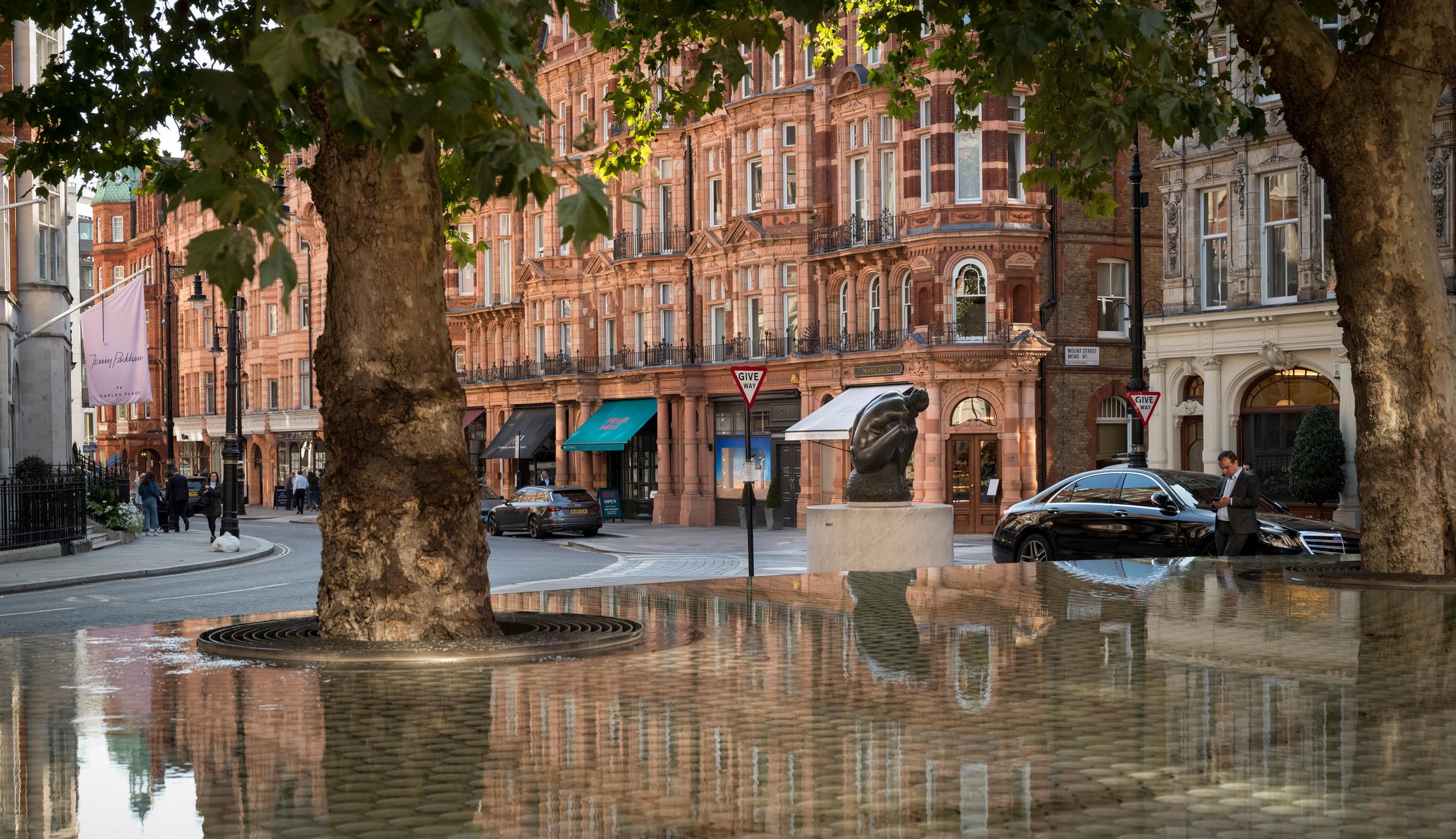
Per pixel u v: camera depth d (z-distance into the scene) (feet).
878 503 58.08
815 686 17.35
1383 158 34.17
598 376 176.45
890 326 137.39
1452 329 34.63
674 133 164.76
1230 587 30.25
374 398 22.88
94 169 43.57
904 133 134.10
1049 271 131.23
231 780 12.68
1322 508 100.17
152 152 44.29
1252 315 104.53
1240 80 104.73
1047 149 45.37
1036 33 31.73
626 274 170.09
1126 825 10.80
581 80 179.63
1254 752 13.37
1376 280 34.32
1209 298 110.83
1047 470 130.93
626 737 14.38
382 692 17.53
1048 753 13.39
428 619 22.61
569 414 182.39
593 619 24.76
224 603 64.18
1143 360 114.73
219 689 17.94
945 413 130.00
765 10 38.01
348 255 23.06
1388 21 34.09
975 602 27.22
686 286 163.43
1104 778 12.35
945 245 129.08
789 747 13.76
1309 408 103.35
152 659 21.08
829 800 11.65
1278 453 105.40
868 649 20.57
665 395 163.84
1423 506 34.04
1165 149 111.96
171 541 125.70
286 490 246.88
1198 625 23.21
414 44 16.08
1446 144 92.89
